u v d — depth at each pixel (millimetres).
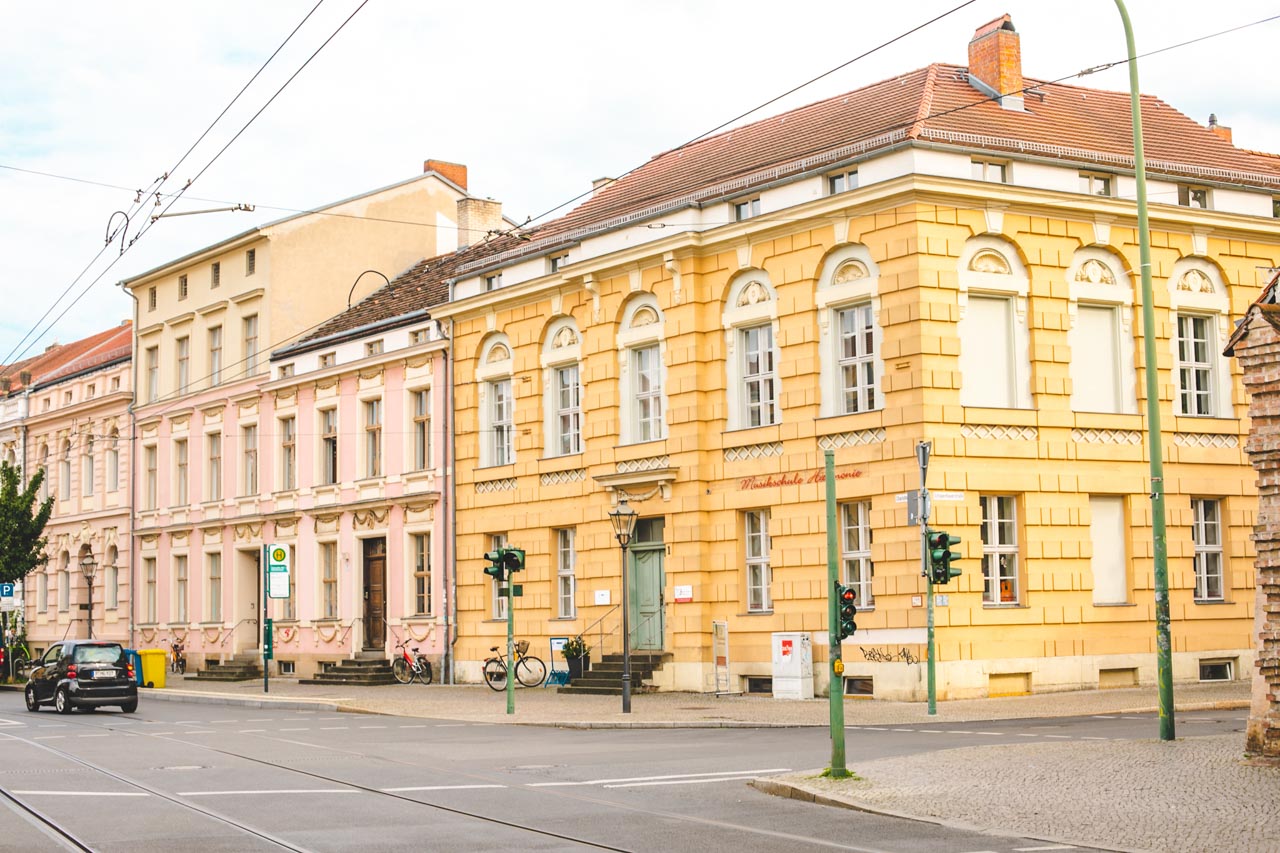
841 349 31188
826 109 35812
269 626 39719
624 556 28828
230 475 51531
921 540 28312
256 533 50188
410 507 42938
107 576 59812
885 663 29328
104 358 60844
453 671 40969
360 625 44969
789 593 31562
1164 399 32469
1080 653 30297
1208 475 32875
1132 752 17891
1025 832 13102
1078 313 31547
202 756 21453
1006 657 29328
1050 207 30984
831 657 16844
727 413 33344
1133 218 32250
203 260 53375
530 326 38969
